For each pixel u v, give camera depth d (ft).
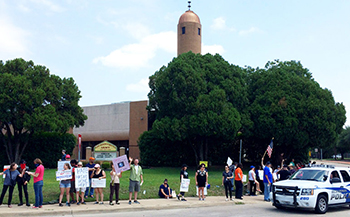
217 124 96.73
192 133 99.76
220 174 94.89
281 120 101.81
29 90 98.84
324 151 294.46
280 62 122.31
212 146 120.26
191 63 104.47
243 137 122.11
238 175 55.21
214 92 99.40
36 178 41.70
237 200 53.26
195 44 162.91
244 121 103.65
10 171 41.98
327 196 43.06
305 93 105.70
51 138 118.32
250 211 43.78
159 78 106.01
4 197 46.24
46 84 104.27
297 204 42.11
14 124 105.19
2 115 97.04
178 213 41.81
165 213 41.78
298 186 42.52
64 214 40.19
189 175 94.32
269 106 103.76
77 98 114.73
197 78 100.22
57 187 53.42
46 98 104.73
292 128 100.12
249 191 62.28
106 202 47.34
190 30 162.91
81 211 41.14
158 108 119.75
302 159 123.95
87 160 110.93
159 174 93.66
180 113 101.60
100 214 40.63
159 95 105.50
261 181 63.98
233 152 124.88
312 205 41.63
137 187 46.91
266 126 102.17
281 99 103.09
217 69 105.81
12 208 41.16
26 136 109.09
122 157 45.75
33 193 48.55
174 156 118.62
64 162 46.57
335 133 104.42
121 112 141.90
